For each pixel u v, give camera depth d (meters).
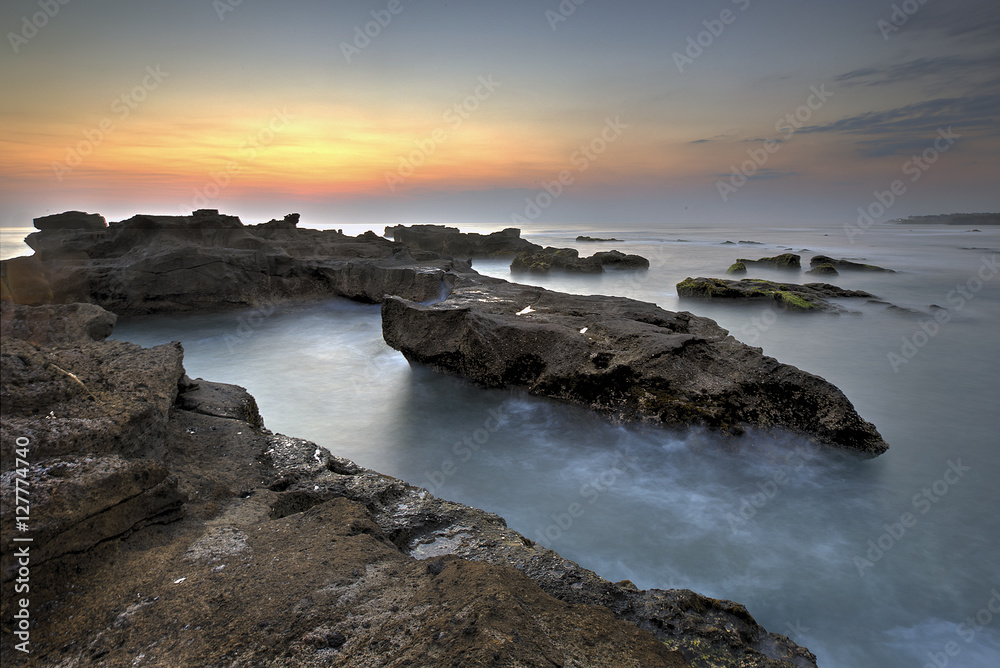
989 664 4.45
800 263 38.41
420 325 12.09
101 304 18.62
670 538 6.14
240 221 23.31
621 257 37.25
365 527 4.22
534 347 10.54
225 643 2.88
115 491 3.68
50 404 4.32
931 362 13.56
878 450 8.12
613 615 3.38
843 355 14.30
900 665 4.46
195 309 19.59
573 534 6.23
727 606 4.08
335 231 29.41
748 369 9.09
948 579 5.48
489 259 45.19
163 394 5.55
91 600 3.22
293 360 13.82
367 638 2.89
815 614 5.01
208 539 3.92
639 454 8.30
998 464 7.96
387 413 10.12
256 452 5.75
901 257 43.38
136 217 21.20
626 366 9.41
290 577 3.44
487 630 2.75
